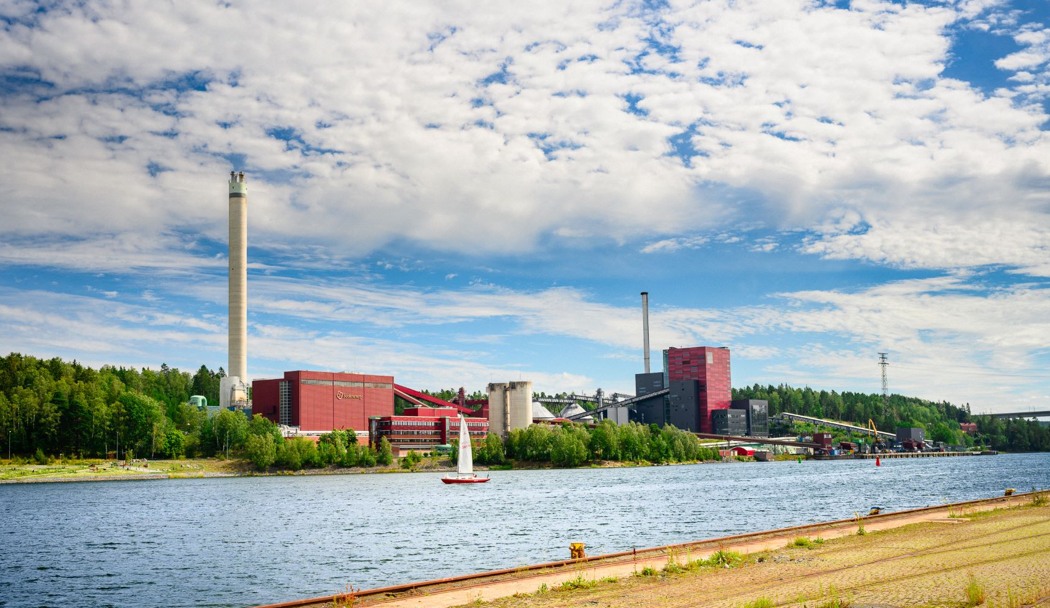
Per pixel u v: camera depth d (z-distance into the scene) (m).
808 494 161.00
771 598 41.41
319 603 44.72
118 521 126.44
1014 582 43.03
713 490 179.75
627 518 115.62
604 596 43.84
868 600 40.06
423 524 114.12
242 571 75.69
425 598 44.69
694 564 52.09
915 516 81.06
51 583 72.06
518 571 52.41
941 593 41.00
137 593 66.75
